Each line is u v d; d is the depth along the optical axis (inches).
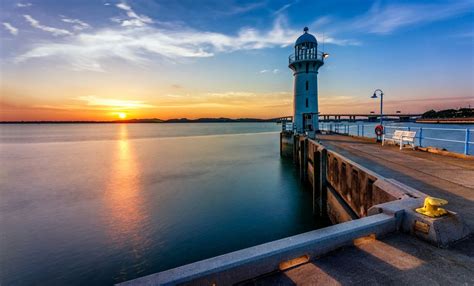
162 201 647.8
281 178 866.1
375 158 442.6
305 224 495.5
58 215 564.1
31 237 462.6
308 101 1190.3
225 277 98.4
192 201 642.2
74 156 1520.7
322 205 506.6
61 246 430.6
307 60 1143.6
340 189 426.3
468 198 213.9
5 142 2564.0
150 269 368.8
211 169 1050.7
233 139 2815.0
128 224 512.1
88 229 491.8
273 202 619.8
